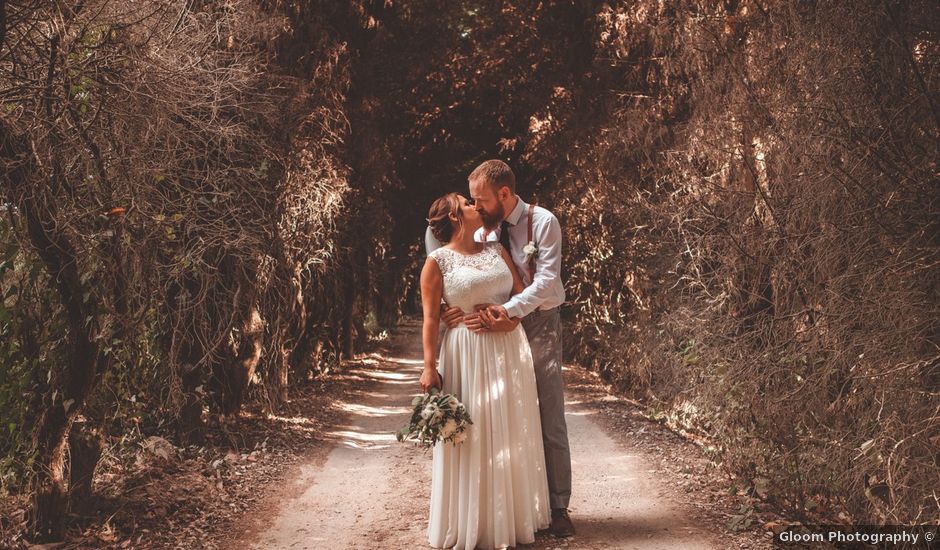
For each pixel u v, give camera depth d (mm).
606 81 12008
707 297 7434
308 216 11070
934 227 4277
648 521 5145
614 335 12547
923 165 4340
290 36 9672
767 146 6199
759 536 4781
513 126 19500
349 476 6715
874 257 4496
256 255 7379
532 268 4941
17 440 5188
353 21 13133
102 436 5340
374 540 4945
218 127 5621
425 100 18859
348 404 11227
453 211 4832
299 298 11953
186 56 5277
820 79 5035
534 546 4715
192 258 6473
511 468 4684
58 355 5125
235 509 5645
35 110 4328
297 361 13039
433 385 4707
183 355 7223
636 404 10359
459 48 17031
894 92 4582
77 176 4840
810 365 5184
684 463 6699
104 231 4836
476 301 4723
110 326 5219
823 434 4996
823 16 5121
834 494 4934
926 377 4098
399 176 21266
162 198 5469
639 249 10727
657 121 9391
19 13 4121
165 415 7262
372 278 19922
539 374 4957
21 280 5160
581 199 13898
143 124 4980
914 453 3943
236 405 8453
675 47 8281
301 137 10500
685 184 7957
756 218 6582
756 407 5555
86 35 4570
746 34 6996
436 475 4766
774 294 5809
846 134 4625
